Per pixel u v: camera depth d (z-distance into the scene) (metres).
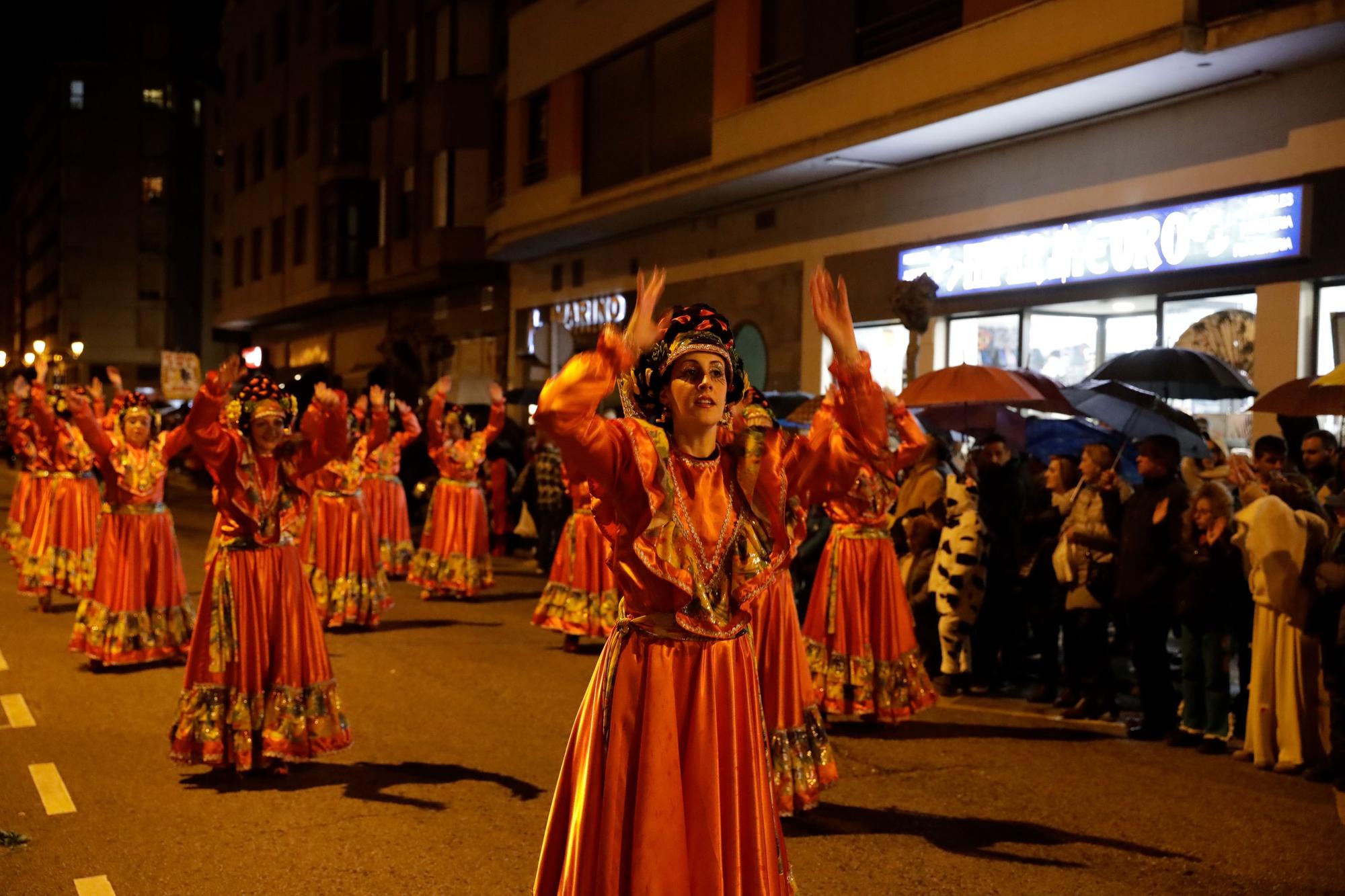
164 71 68.19
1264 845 5.80
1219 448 9.41
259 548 6.53
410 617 12.69
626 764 3.50
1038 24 13.16
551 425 3.39
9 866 5.26
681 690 3.54
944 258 15.95
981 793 6.60
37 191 81.12
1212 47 11.50
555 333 24.80
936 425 11.16
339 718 6.73
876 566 7.84
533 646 10.99
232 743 6.46
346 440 6.62
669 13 20.45
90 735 7.50
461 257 28.09
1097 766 7.18
